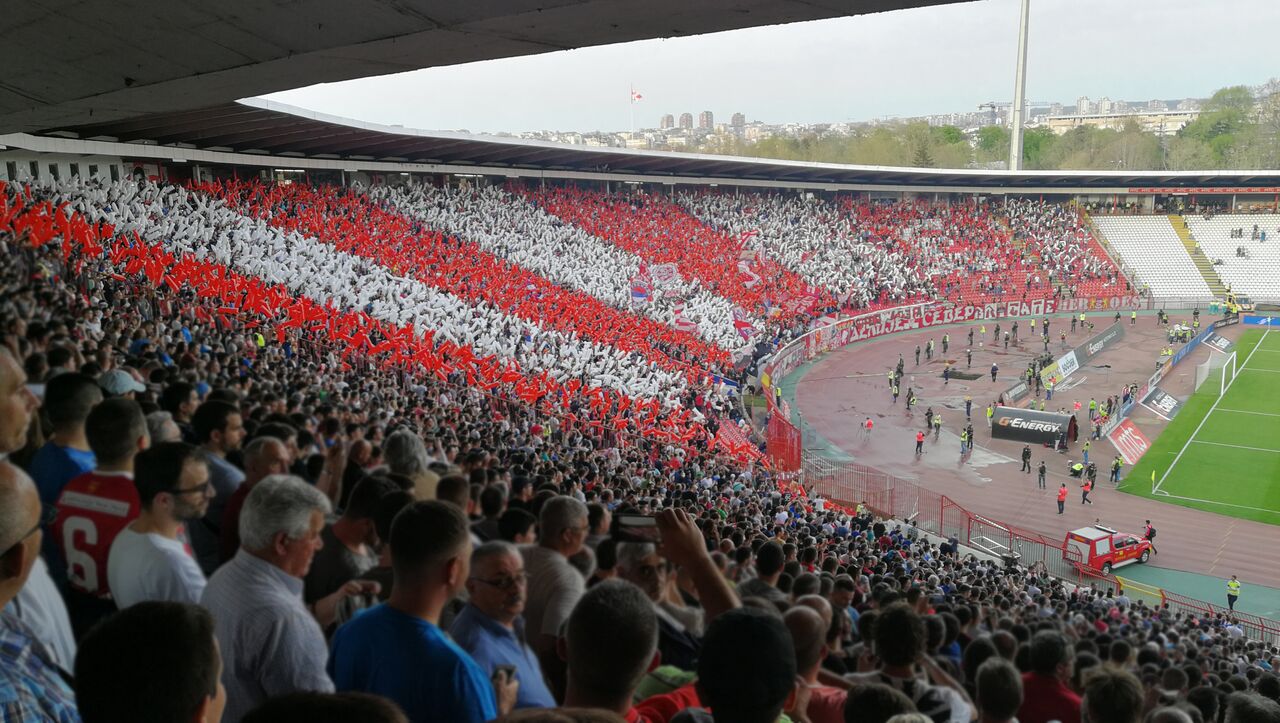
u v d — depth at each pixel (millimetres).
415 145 54688
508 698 4141
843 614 8859
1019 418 46250
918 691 5426
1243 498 38344
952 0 8422
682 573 7359
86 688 2609
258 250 36906
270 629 4121
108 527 5164
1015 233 91000
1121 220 94250
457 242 53406
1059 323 77938
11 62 14992
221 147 46094
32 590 3883
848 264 79188
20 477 3283
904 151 157000
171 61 13758
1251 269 88750
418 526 3912
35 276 19562
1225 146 145500
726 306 62312
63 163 39031
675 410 39500
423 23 10586
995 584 23172
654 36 10586
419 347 32750
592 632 3311
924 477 41188
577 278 55938
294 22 11453
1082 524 35719
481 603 4555
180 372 13414
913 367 62875
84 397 6133
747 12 9359
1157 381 58219
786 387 57719
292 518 4289
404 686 3785
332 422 10812
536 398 33969
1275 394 55906
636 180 76688
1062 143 162750
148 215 35250
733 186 85812
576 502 5820
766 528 22250
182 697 2631
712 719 3578
